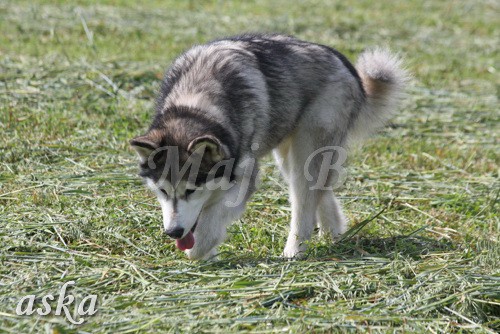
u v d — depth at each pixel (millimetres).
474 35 34312
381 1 39062
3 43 25734
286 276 12086
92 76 22359
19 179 15703
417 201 16562
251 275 12055
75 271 12047
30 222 13797
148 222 14328
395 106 16078
